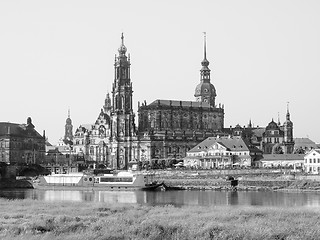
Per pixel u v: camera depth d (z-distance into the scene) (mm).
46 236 86688
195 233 89750
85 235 87688
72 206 138250
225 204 166375
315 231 91625
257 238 87875
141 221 102625
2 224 100250
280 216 111562
